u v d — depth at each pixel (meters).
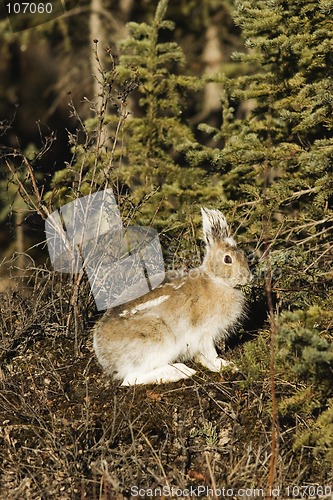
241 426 9.56
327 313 9.41
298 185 12.49
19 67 20.55
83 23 19.81
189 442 9.39
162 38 19.41
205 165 14.36
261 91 12.79
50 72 20.75
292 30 12.40
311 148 11.95
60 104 20.41
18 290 12.72
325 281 11.38
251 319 11.35
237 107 18.91
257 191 12.56
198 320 10.47
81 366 10.88
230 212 12.68
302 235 13.55
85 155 11.58
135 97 19.33
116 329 10.39
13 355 11.31
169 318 10.38
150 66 14.71
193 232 12.29
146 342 10.33
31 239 15.88
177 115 14.73
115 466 8.99
